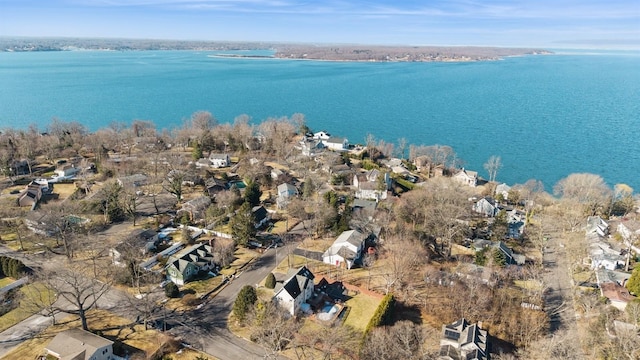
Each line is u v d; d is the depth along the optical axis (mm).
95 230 91125
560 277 83562
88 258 79812
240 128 169500
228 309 67000
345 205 102625
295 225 98688
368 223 94312
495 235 96000
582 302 72562
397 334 58844
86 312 64438
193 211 100250
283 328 59688
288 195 113125
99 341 54500
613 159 180000
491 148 198750
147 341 58406
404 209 98062
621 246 93875
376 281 76188
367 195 118312
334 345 58438
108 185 105125
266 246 88125
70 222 88750
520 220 110500
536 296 71875
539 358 57156
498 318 66500
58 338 55000
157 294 70062
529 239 100125
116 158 143000
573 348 60156
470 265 81312
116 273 72688
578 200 119125
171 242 87875
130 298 68625
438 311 67625
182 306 67188
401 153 182625
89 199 100375
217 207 98625
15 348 55906
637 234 95625
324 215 94125
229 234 90938
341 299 70375
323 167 139375
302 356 57000
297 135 188250
